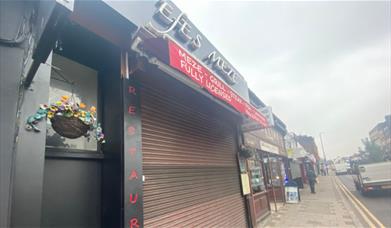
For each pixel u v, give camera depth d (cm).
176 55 305
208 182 493
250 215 662
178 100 448
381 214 913
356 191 1731
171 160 391
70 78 289
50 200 233
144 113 356
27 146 194
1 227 168
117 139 293
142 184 304
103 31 291
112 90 318
